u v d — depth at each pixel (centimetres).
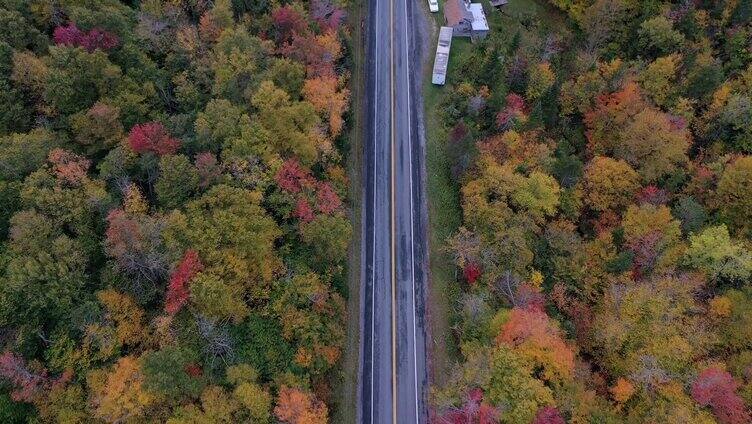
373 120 7931
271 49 6500
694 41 8538
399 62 8575
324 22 7550
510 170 6725
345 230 5781
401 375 6112
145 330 4934
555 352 5306
